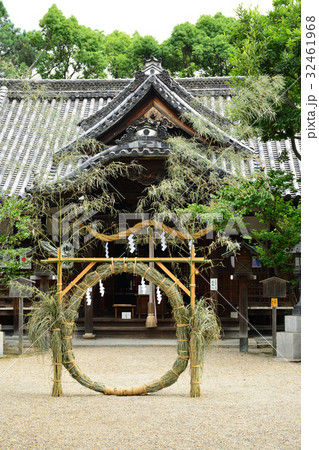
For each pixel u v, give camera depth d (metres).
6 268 13.70
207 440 5.49
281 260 13.62
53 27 30.27
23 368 10.98
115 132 15.91
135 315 16.89
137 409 6.87
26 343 15.20
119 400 7.52
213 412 6.71
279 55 12.34
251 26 12.58
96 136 15.45
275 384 9.04
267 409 6.91
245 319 13.69
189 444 5.35
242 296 13.77
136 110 15.80
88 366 11.32
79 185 14.76
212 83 22.58
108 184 15.41
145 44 31.25
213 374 10.22
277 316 17.23
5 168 18.47
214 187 13.41
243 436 5.64
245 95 11.89
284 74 12.11
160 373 10.40
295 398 7.71
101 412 6.70
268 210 13.21
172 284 7.94
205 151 15.12
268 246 16.19
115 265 8.00
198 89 22.36
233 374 10.20
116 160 14.73
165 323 16.33
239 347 14.44
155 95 15.66
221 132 13.94
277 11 13.24
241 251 13.85
